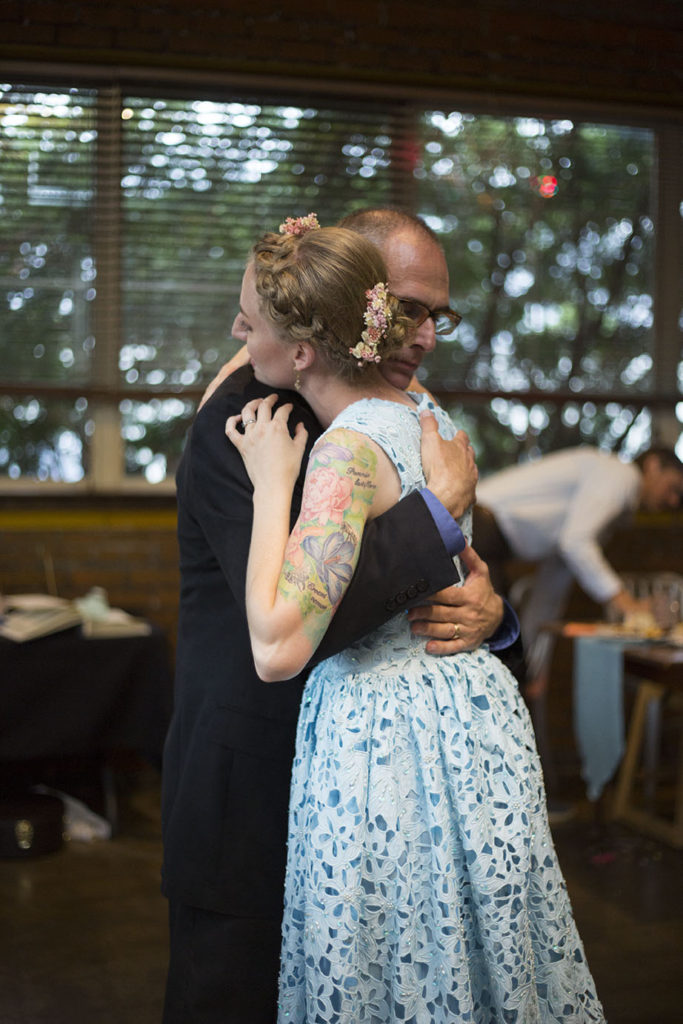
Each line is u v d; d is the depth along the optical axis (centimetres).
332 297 152
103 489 492
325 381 160
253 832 167
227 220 484
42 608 386
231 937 166
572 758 513
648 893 350
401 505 150
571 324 530
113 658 376
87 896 347
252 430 155
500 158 511
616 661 388
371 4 487
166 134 473
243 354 190
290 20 480
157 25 467
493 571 442
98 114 466
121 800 446
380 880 148
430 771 150
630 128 525
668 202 532
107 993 281
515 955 151
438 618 157
